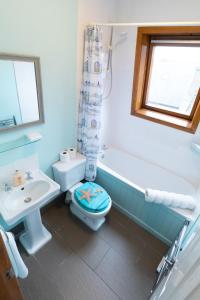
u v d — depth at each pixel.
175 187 2.32
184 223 1.66
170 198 1.75
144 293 1.52
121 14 2.07
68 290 1.50
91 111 2.02
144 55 2.13
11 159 1.61
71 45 1.69
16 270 1.10
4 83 1.35
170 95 2.27
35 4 1.31
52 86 1.70
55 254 1.75
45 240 1.85
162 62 2.15
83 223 2.09
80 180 2.34
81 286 1.53
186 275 0.58
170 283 0.79
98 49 1.76
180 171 2.34
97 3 1.78
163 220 1.88
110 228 2.06
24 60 1.39
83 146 2.28
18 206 1.53
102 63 1.85
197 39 1.79
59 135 2.01
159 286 1.19
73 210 2.17
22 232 1.92
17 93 1.45
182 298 0.52
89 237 1.94
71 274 1.60
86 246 1.84
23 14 1.28
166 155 2.39
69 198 2.22
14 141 1.60
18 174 1.61
